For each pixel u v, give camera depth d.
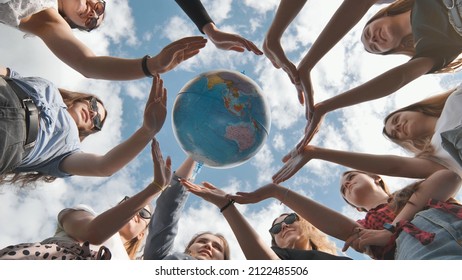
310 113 1.59
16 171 1.52
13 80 1.36
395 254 1.37
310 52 1.55
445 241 1.24
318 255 1.47
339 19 1.52
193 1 1.57
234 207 1.50
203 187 1.56
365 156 1.65
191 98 1.42
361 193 1.91
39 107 1.39
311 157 1.65
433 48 1.74
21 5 1.33
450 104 1.73
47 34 1.49
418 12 1.78
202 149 1.43
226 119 1.39
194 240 1.74
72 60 1.47
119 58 1.45
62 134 1.55
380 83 1.62
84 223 1.47
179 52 1.44
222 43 1.58
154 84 1.46
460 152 1.45
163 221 1.65
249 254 1.41
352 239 1.43
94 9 1.73
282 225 1.82
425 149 1.76
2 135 1.21
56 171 1.58
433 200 1.42
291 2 1.48
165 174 1.51
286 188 1.59
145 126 1.49
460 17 1.55
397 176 1.67
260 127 1.44
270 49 1.55
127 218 1.46
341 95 1.59
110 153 1.53
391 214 1.63
